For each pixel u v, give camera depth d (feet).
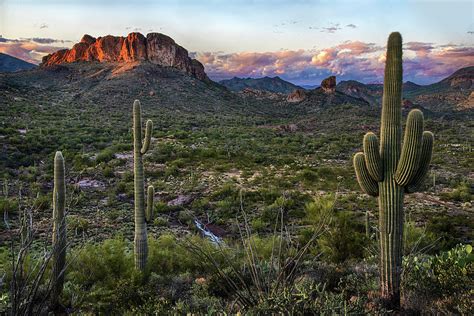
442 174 105.50
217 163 118.42
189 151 131.95
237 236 50.01
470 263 18.65
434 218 54.54
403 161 16.08
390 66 17.07
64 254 19.51
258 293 13.66
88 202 71.61
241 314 13.16
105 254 28.94
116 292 21.48
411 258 19.36
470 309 14.17
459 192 75.92
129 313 18.99
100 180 91.71
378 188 17.44
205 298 19.24
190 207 69.31
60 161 21.13
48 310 18.40
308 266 21.75
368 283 19.40
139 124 30.45
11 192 74.02
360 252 30.35
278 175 99.35
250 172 103.19
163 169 106.63
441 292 17.13
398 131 16.89
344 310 12.85
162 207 66.90
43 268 14.30
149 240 39.01
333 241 30.91
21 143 131.95
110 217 60.95
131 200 76.33
